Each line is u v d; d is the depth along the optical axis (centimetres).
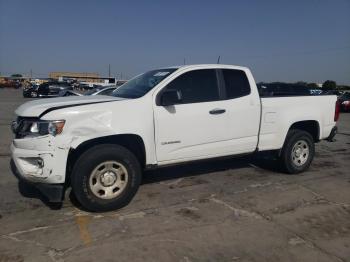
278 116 605
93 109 444
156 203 494
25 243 374
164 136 494
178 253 359
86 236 391
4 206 475
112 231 404
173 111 498
